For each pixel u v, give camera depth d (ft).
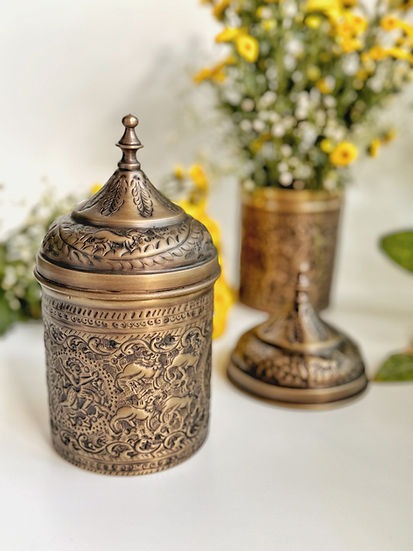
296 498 1.88
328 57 2.87
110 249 1.70
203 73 2.81
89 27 3.03
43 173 3.21
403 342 2.85
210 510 1.82
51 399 1.98
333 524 1.77
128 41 3.08
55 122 3.15
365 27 2.65
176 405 1.90
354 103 2.89
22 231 2.96
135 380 1.81
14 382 2.48
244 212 3.04
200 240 1.83
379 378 2.50
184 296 1.77
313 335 2.34
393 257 2.81
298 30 2.79
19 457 2.03
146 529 1.74
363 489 1.92
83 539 1.70
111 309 1.72
